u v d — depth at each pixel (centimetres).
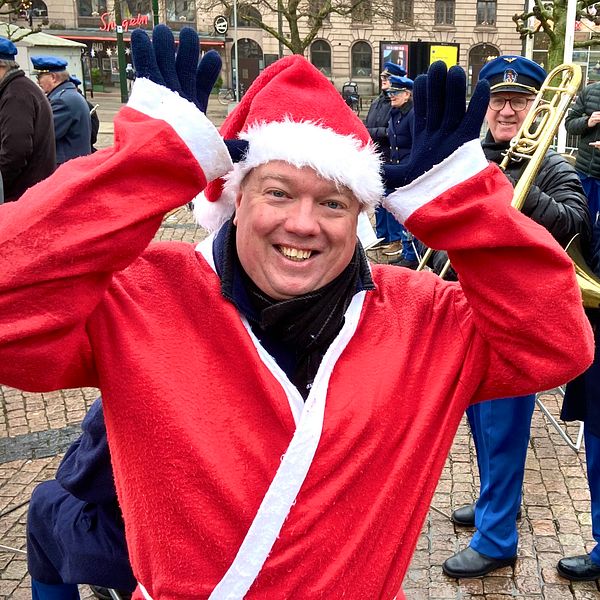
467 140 131
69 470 174
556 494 333
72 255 112
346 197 129
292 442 123
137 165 117
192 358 127
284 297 131
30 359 114
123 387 123
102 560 176
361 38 3688
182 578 123
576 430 390
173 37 128
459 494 331
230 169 126
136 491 125
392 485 129
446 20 3681
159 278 133
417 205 132
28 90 493
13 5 1391
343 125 132
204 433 123
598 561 274
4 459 366
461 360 138
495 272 130
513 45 3709
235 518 122
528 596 267
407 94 666
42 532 191
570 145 841
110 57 3575
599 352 241
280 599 123
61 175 119
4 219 116
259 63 3688
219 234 141
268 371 128
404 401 134
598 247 246
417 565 284
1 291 110
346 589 125
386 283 145
